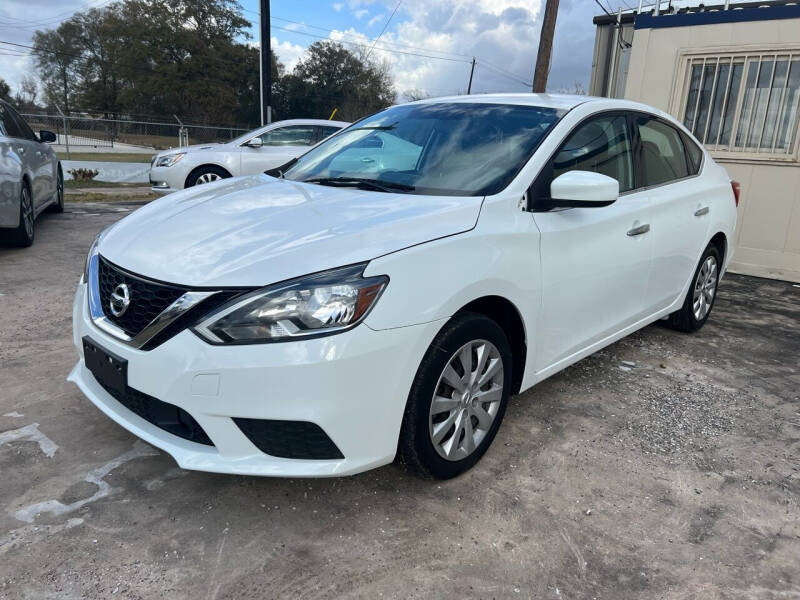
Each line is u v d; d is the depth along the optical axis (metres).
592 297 3.20
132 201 11.80
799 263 6.86
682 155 4.28
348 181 3.11
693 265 4.32
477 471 2.72
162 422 2.24
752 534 2.38
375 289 2.13
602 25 9.80
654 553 2.25
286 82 60.75
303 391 2.05
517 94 3.64
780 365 4.22
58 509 2.32
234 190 3.12
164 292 2.17
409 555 2.18
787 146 6.80
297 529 2.29
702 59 7.25
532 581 2.08
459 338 2.42
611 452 2.94
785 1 6.91
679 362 4.18
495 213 2.64
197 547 2.16
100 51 66.62
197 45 58.69
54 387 3.30
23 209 6.40
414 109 3.72
